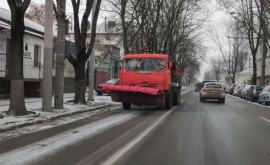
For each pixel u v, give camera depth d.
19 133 10.97
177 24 41.84
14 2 13.52
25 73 23.94
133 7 32.34
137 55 20.20
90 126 12.90
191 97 41.44
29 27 25.00
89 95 23.89
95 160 7.72
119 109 20.50
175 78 23.97
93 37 20.22
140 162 7.66
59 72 17.08
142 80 19.75
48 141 9.76
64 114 15.52
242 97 42.12
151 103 18.80
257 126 14.12
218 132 12.19
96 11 20.03
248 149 9.30
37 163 7.37
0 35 21.36
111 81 35.69
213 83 31.16
